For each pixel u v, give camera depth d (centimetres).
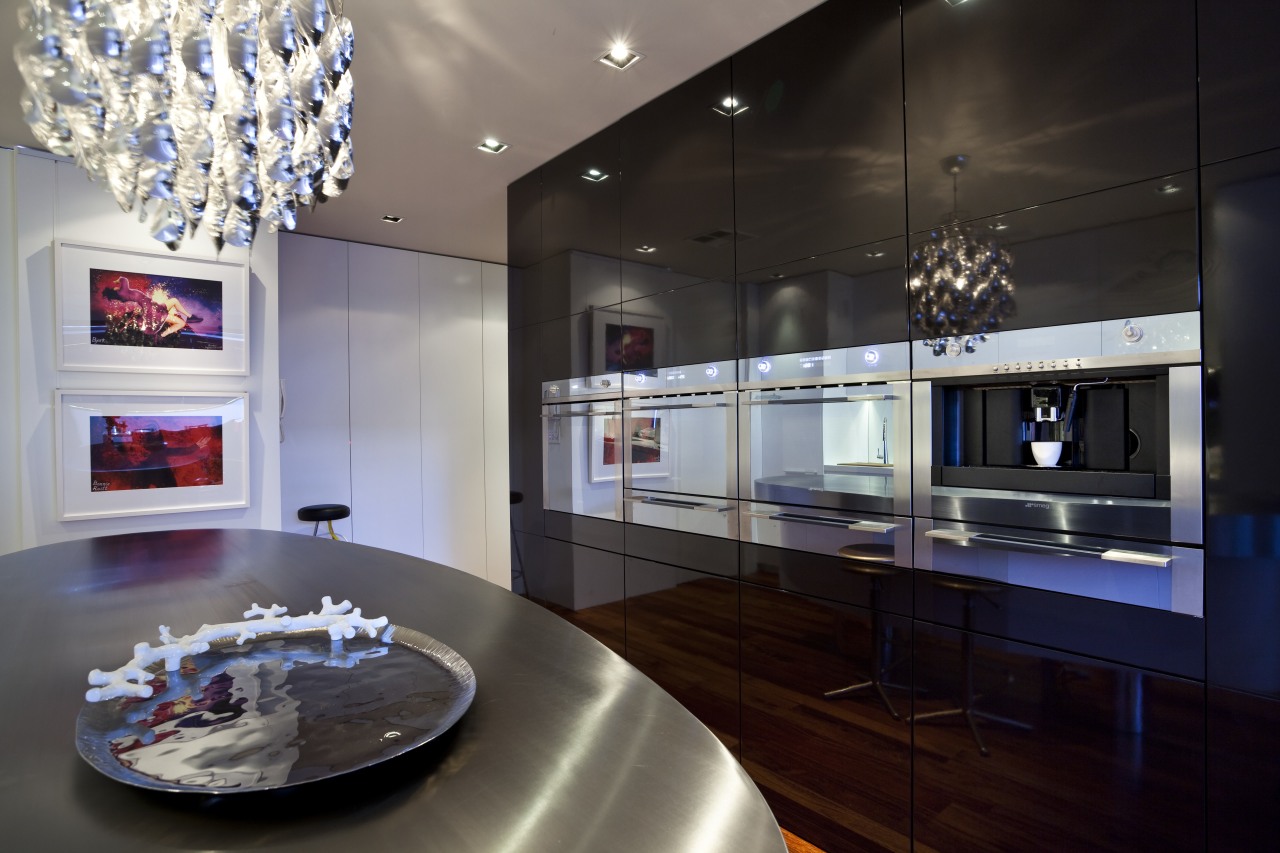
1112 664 171
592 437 342
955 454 209
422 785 76
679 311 292
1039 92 182
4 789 77
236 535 245
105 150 141
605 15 238
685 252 288
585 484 346
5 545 320
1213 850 154
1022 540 188
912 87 210
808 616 241
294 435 486
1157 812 163
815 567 239
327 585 170
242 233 170
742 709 263
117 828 69
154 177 142
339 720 90
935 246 205
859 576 226
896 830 213
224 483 372
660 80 285
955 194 200
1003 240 190
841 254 230
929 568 208
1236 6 151
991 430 203
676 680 291
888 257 217
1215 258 154
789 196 246
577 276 349
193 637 122
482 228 480
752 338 261
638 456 313
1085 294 174
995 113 191
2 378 320
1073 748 177
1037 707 184
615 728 90
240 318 376
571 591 355
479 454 575
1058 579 180
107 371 341
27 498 323
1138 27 165
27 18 120
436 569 188
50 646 129
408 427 538
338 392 505
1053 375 180
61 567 194
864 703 223
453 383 562
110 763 77
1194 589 158
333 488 502
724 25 246
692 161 283
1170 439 161
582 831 67
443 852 64
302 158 168
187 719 90
